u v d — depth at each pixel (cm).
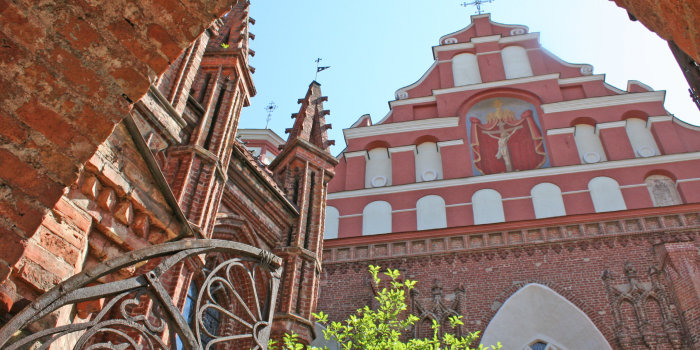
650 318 1967
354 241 2381
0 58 404
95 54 430
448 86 3003
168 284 1061
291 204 1661
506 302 2095
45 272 481
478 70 3036
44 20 413
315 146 1838
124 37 436
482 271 2202
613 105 2717
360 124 2962
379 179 2700
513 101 2875
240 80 1502
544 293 2098
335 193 2639
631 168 2458
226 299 1462
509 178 2530
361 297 2217
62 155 425
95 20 426
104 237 575
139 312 920
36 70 414
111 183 579
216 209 1257
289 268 1543
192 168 1229
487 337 2030
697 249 2056
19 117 412
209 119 1362
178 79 1113
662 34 454
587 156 2581
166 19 443
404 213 2511
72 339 541
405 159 2733
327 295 2248
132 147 617
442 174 2650
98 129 434
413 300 2166
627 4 486
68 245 517
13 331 395
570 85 2873
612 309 2011
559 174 2495
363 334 1433
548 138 2647
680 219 2186
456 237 2314
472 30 3266
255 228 1554
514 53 3078
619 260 2128
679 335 1897
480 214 2442
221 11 457
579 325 2020
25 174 412
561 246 2206
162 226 624
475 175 2573
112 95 438
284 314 1435
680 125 2614
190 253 530
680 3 389
